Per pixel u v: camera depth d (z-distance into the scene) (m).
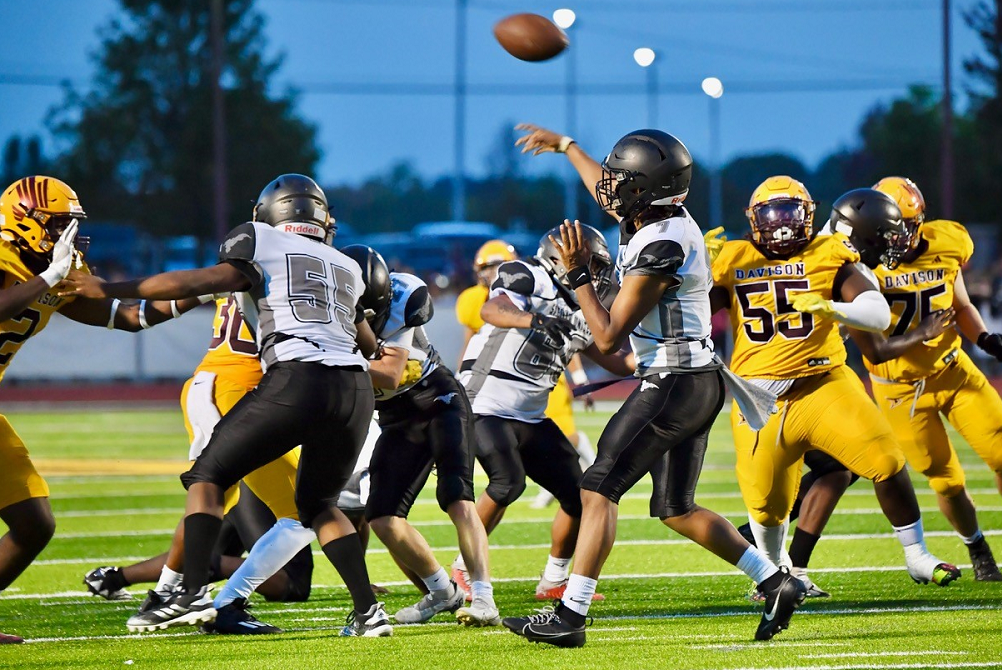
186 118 109.50
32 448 44.81
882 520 26.94
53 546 24.98
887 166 130.00
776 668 13.68
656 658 14.32
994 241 93.81
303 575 18.78
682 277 14.97
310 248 15.72
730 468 38.25
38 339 70.00
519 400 19.20
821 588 19.28
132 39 110.25
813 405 17.61
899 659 14.02
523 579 21.27
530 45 19.02
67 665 14.33
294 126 111.50
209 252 109.12
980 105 104.75
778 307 17.67
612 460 15.07
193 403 18.33
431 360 17.80
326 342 15.20
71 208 16.02
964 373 20.33
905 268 20.41
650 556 23.06
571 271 15.16
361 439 15.57
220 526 15.29
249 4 111.12
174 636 16.27
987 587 19.28
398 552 17.20
